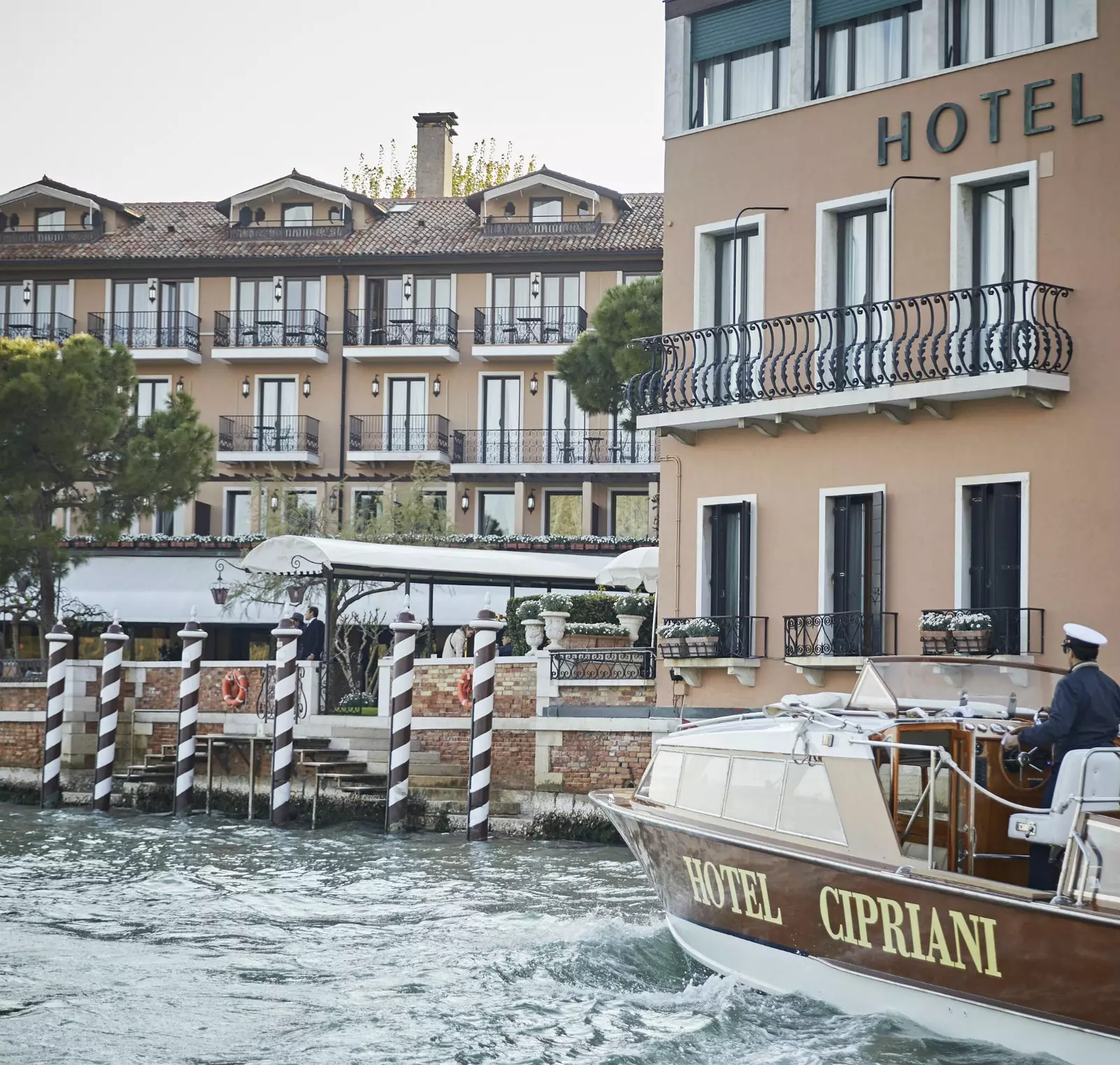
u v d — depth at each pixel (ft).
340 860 62.44
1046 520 60.29
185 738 81.46
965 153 63.46
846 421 66.69
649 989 37.81
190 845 68.13
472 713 69.21
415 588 118.42
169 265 144.25
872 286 67.15
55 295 147.23
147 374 145.38
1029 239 61.72
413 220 147.74
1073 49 60.64
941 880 31.22
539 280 139.74
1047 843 30.19
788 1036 32.78
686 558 72.23
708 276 72.28
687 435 72.02
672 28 73.51
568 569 89.35
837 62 68.44
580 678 71.77
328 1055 32.81
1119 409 58.70
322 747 80.23
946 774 33.32
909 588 64.34
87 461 111.24
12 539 105.50
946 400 62.85
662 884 39.27
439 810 73.31
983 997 30.40
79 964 41.65
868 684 36.14
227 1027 35.04
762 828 35.83
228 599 118.21
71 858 63.87
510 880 55.98
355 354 140.56
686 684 70.03
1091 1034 28.63
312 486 142.20
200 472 115.85
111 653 84.53
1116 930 27.78
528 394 139.74
